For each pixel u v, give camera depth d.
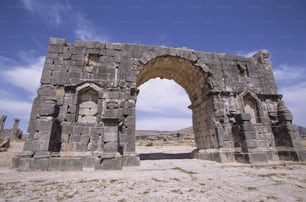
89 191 5.39
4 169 9.57
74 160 9.48
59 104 12.01
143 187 5.84
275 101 15.73
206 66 15.55
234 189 5.67
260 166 10.47
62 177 7.38
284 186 6.05
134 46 14.67
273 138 14.32
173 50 15.35
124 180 6.82
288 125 13.45
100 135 11.69
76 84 12.55
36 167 9.05
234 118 14.21
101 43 14.20
